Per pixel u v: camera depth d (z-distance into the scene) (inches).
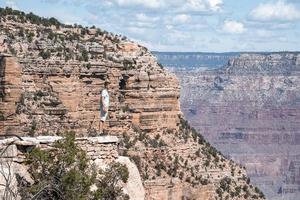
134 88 6953.7
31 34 6397.6
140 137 6766.7
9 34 6250.0
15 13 6579.7
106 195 2554.1
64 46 6525.6
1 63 5723.4
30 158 2438.5
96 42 7003.0
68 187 2386.8
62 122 6082.7
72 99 6215.6
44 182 2324.1
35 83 6097.4
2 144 2443.4
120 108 6742.1
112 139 2714.1
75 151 2508.6
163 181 6451.8
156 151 6766.7
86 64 6471.5
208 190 6870.1
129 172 2709.2
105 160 2687.0
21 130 5625.0
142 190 2716.5
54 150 2501.2
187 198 6668.3
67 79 6250.0
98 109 6456.7
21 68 5802.2
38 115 5876.0
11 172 2310.5
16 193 2202.3
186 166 6924.2
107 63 6673.2
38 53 6279.5
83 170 2497.5
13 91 5708.7
